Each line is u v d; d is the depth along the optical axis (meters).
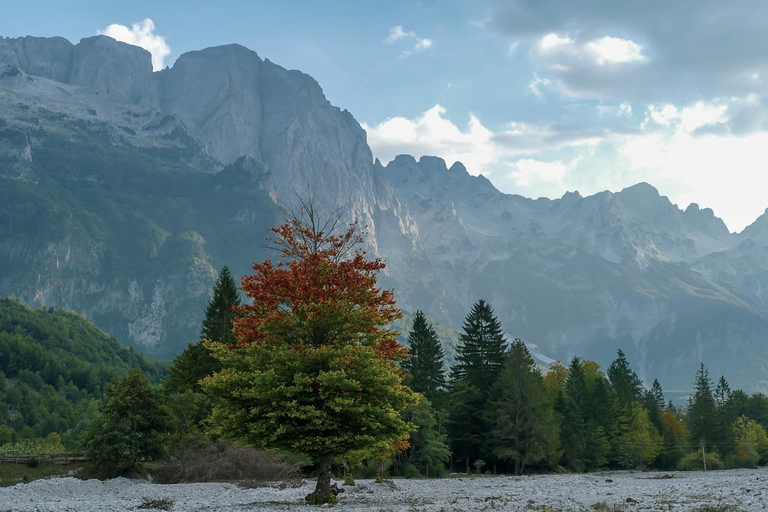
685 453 177.88
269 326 44.16
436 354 140.88
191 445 80.62
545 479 99.94
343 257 45.94
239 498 56.31
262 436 42.06
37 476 74.44
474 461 137.38
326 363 42.44
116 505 48.53
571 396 164.00
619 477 115.88
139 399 80.12
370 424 41.50
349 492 63.44
